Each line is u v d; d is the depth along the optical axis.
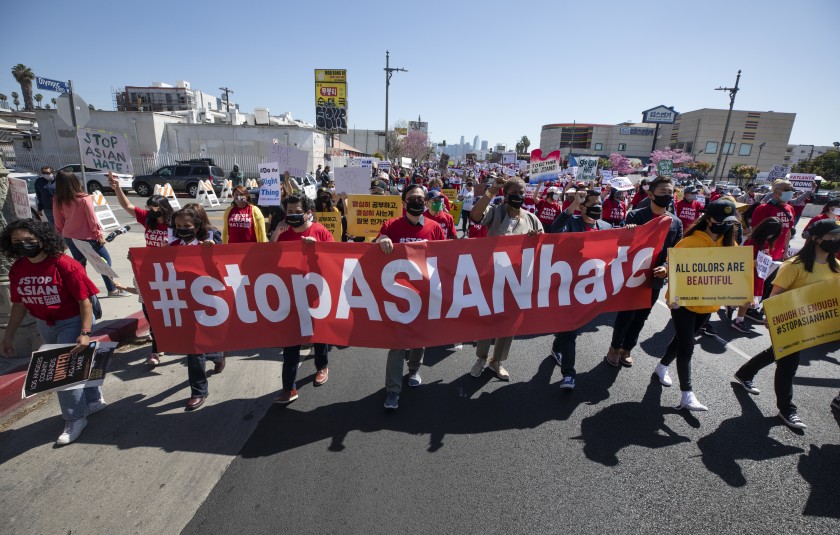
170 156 29.66
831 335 3.25
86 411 3.22
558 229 4.32
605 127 90.25
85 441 3.12
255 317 3.54
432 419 3.46
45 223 2.93
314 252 3.47
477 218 4.06
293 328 3.56
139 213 4.99
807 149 94.69
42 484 2.70
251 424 3.37
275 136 31.70
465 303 3.64
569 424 3.41
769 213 6.16
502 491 2.69
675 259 3.45
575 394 3.88
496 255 3.63
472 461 2.96
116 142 5.53
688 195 8.09
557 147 94.56
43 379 2.88
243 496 2.62
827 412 3.66
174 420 3.40
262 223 5.16
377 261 3.49
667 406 3.69
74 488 2.67
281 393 3.74
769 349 3.80
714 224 3.38
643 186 9.55
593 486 2.74
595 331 5.54
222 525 2.41
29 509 2.50
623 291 3.91
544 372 4.32
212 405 3.64
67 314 3.08
